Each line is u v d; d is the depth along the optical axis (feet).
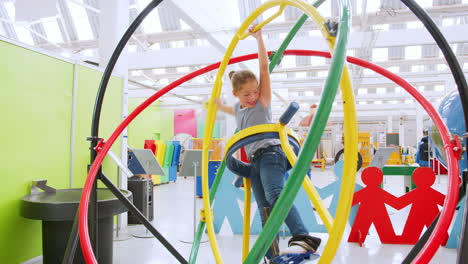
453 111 8.63
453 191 3.96
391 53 32.60
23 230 9.66
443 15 22.41
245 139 5.24
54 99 10.96
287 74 39.83
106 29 14.62
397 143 43.45
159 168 15.15
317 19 3.26
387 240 12.05
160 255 10.89
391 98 45.32
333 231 2.68
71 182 11.62
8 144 9.27
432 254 3.54
